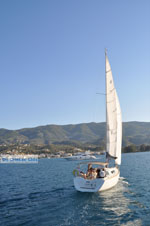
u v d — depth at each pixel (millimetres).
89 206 18344
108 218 15586
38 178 40000
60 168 66438
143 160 82625
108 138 27625
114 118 27938
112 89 28094
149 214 16281
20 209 18203
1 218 16094
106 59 28094
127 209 17484
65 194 22984
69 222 14906
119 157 30125
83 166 72438
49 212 17125
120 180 31453
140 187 25828
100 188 21547
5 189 28734
